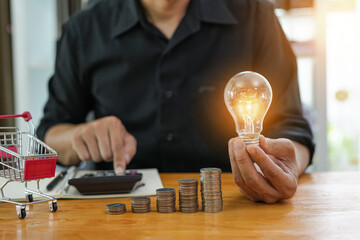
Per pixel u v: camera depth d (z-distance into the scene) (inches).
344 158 95.4
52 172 27.0
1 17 93.7
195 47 53.4
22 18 104.0
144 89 54.7
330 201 28.9
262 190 27.5
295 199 29.8
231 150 27.7
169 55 53.1
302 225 22.9
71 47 58.2
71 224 24.2
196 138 53.1
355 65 93.2
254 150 25.8
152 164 54.1
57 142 50.4
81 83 59.1
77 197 31.2
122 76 55.0
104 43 56.2
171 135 53.1
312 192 32.2
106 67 56.3
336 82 94.1
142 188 34.4
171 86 53.2
